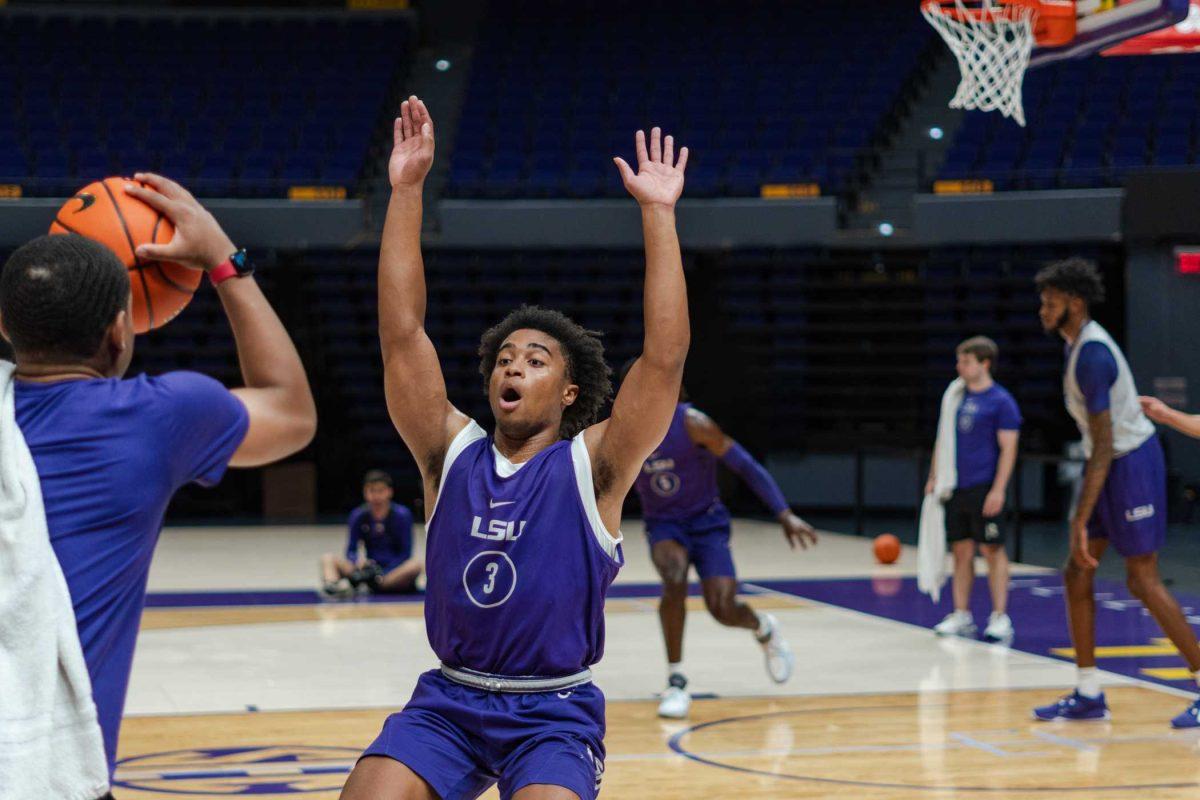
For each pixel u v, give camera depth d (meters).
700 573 6.70
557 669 2.81
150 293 2.32
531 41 21.00
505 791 2.74
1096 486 6.04
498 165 18.34
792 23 21.02
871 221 17.47
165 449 2.03
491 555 2.81
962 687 7.08
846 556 13.27
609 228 16.95
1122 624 9.12
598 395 3.16
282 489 17.23
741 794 5.02
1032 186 16.41
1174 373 15.80
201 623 9.30
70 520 1.94
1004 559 8.64
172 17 21.56
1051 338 16.86
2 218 16.33
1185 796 4.98
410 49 21.61
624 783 5.18
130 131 18.80
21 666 1.84
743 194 17.14
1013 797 4.97
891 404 17.47
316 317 17.84
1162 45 9.94
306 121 19.25
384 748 2.75
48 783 1.84
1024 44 9.12
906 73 19.77
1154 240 15.80
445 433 2.98
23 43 20.47
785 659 6.94
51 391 2.02
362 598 10.55
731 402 17.80
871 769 5.39
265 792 5.03
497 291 18.08
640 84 20.02
